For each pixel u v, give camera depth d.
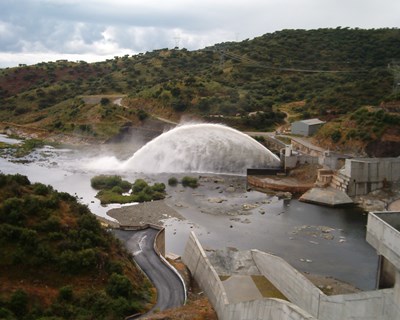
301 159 120.56
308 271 66.00
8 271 44.62
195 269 59.09
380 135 119.69
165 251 70.12
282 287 54.84
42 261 46.25
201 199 103.12
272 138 148.75
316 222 88.12
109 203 98.50
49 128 193.50
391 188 106.31
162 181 120.62
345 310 43.34
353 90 173.50
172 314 45.41
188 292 52.91
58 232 49.62
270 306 38.25
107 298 44.84
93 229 52.97
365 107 137.12
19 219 49.16
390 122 121.31
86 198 102.44
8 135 195.75
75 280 46.44
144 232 69.69
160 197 103.50
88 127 182.25
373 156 118.25
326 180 108.75
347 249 74.25
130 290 47.50
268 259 59.00
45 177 121.75
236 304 43.94
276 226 85.19
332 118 160.62
